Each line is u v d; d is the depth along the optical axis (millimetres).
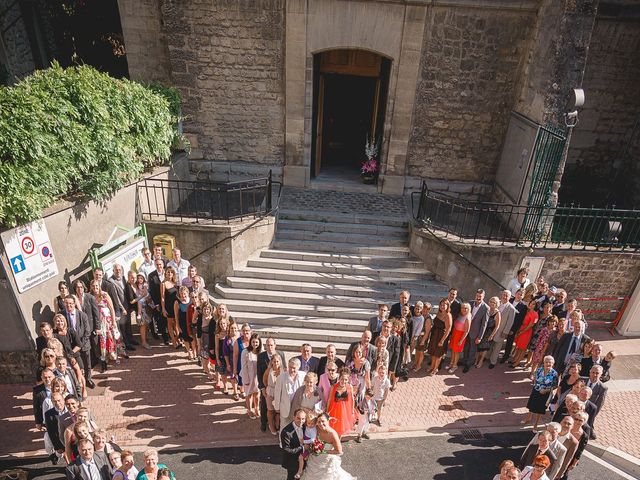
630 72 11430
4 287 6969
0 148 6418
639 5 10578
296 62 10875
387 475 6531
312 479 5465
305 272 9953
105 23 14039
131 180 9352
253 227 9891
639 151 11633
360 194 12156
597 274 9828
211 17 10609
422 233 9891
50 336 6789
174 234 9688
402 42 10555
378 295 9625
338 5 10281
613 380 8828
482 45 10594
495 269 9609
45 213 7301
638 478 6855
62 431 5695
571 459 5895
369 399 6875
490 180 12070
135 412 7402
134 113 8953
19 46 12656
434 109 11344
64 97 7562
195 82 11328
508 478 4875
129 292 8461
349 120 13836
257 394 7312
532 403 7203
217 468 6512
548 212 9508
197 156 12195
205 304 7672
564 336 7602
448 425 7520
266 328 9117
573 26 9008
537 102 9922
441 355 8344
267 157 12141
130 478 4898
